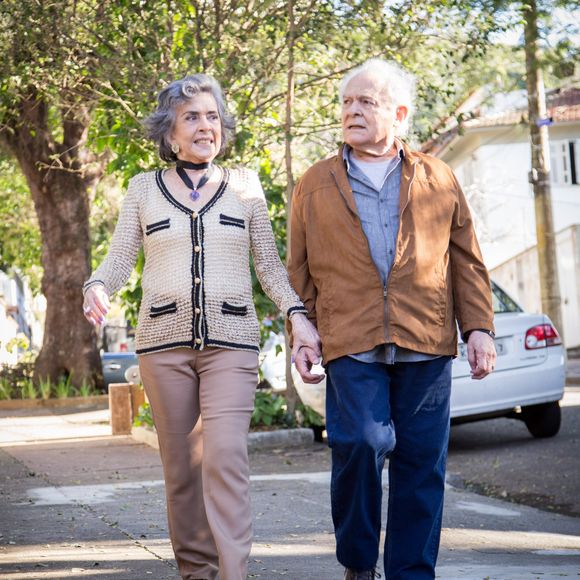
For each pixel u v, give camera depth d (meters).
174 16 11.07
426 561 3.82
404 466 3.87
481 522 6.74
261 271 4.14
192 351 3.95
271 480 8.44
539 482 8.55
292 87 11.09
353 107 3.92
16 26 10.55
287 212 11.23
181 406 3.99
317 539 5.82
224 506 3.83
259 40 11.03
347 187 3.91
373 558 3.81
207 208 4.02
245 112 11.14
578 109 33.47
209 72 10.82
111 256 4.03
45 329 21.59
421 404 3.86
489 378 10.20
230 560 3.76
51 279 21.52
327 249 3.91
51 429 14.54
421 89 11.26
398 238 3.84
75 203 21.48
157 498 7.45
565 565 5.10
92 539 5.75
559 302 21.58
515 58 11.78
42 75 11.02
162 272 3.97
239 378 3.96
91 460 10.16
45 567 4.83
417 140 11.38
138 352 4.03
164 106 4.08
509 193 34.06
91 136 12.54
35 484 8.45
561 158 33.94
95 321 3.90
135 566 4.82
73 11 10.70
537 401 10.40
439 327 3.87
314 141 11.98
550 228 21.59
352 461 3.70
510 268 34.19
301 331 3.93
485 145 33.84
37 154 20.89
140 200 4.06
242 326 3.99
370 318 3.79
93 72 11.07
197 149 4.05
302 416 11.29
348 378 3.79
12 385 21.56
